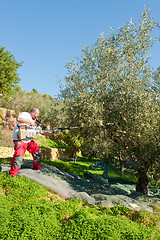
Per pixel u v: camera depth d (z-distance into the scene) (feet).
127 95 26.86
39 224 13.23
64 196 19.10
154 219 16.52
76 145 77.51
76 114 28.60
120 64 28.40
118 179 46.16
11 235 11.82
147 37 28.19
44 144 93.56
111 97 28.02
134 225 14.58
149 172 32.12
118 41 28.81
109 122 27.99
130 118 26.45
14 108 115.34
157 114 26.81
